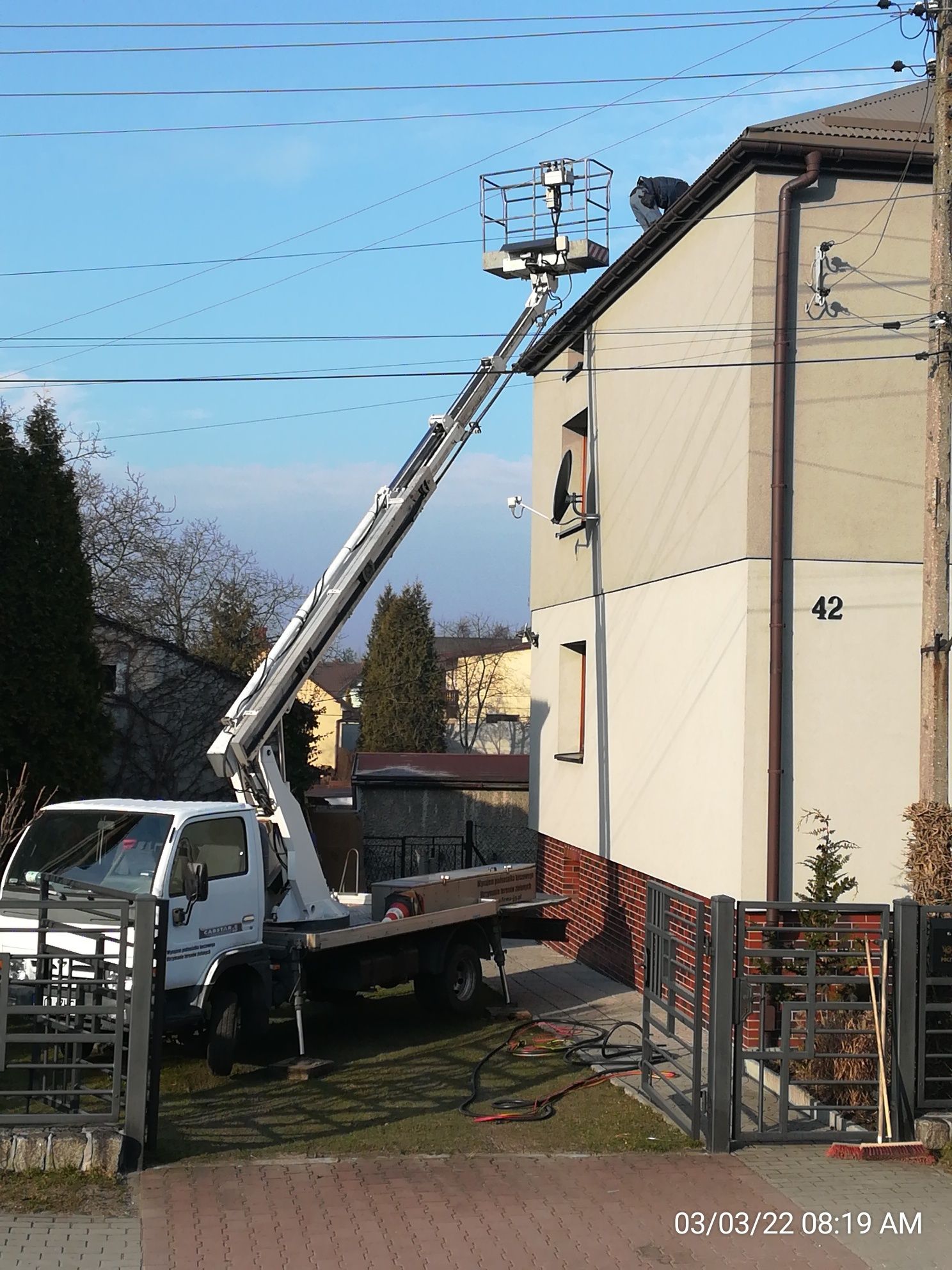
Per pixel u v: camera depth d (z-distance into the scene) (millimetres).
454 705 59969
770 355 11359
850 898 11172
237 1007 10047
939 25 9320
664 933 9258
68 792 16766
